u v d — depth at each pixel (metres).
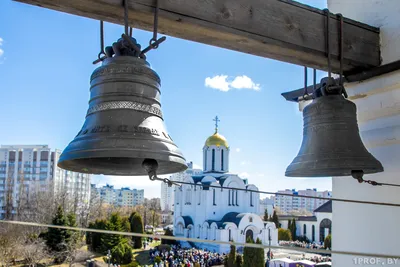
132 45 2.91
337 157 3.43
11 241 29.34
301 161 3.59
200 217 54.59
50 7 2.79
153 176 2.88
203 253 44.28
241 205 56.41
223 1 3.09
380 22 4.05
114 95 2.91
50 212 47.00
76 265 33.94
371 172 3.67
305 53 3.52
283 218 66.31
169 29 3.07
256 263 29.03
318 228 57.94
